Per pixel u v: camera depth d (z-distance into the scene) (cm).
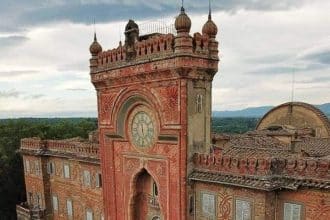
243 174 2220
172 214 2570
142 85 2675
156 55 2511
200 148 2530
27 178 4997
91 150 3781
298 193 2058
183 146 2431
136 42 2680
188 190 2483
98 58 3098
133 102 2833
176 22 2325
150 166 2753
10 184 6075
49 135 7619
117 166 3097
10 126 7831
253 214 2178
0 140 6425
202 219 2492
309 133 4388
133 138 2898
